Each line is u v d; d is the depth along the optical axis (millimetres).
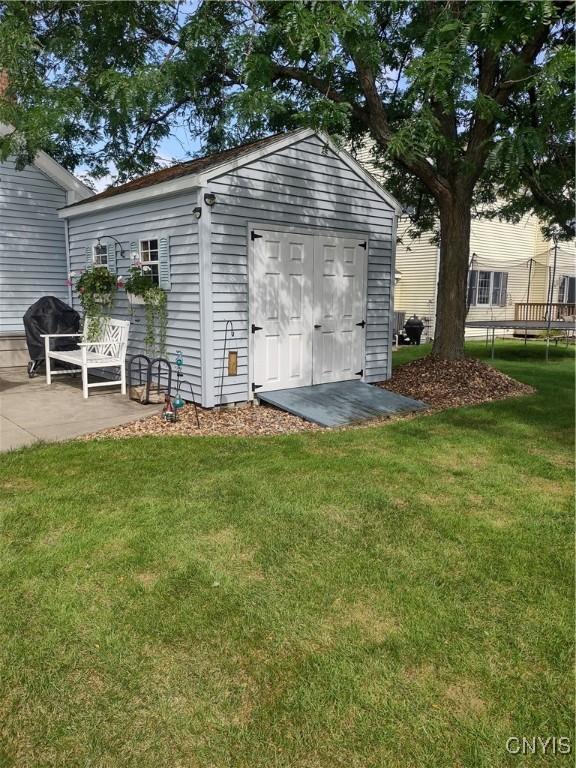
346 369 8320
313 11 5340
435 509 3842
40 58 8742
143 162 11875
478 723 2006
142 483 4227
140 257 7426
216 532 3432
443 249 9195
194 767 1827
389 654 2355
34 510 3697
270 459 4875
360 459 4898
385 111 8742
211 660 2311
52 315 8555
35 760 1845
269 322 7172
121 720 2010
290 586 2852
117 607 2648
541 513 3795
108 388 7797
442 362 9219
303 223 7387
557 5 4609
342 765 1837
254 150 6652
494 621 2584
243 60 6445
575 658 2342
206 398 6629
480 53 7316
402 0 7406
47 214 10062
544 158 8977
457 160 8180
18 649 2355
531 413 6918
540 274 21000
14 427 5711
